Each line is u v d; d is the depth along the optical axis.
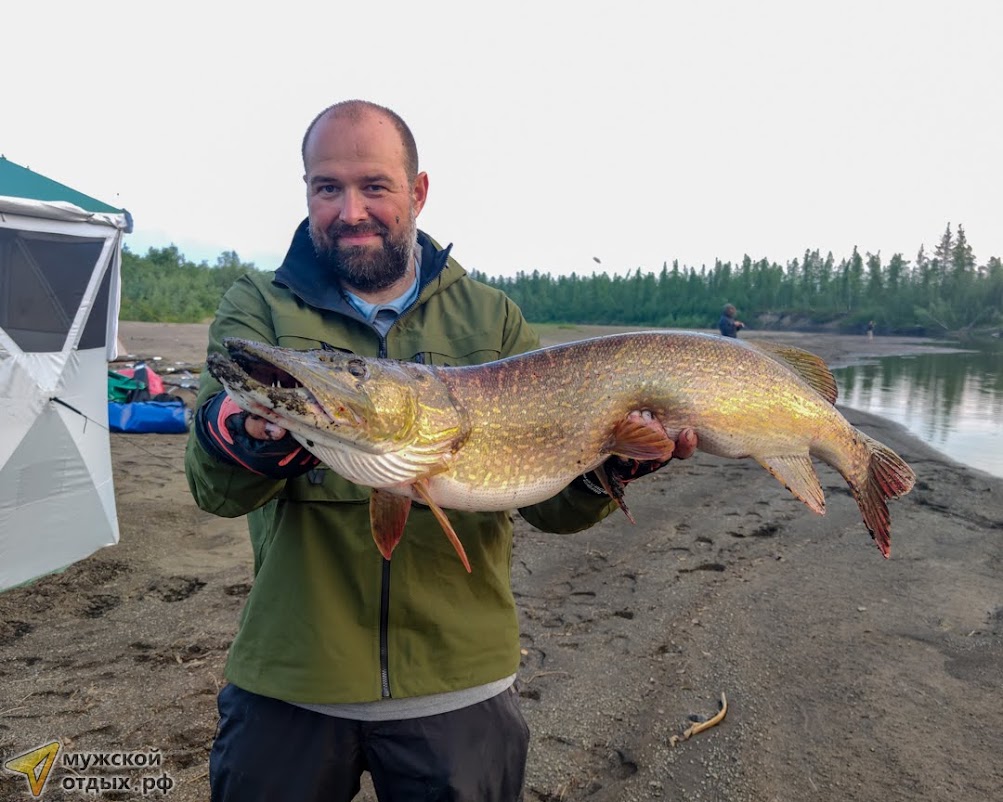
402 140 1.07
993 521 3.47
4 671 1.92
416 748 0.98
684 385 1.18
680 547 3.03
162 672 1.93
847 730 1.75
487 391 1.08
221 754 1.00
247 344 0.91
